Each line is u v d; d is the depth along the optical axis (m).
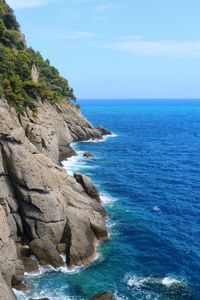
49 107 95.31
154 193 75.94
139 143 143.88
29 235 47.16
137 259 48.06
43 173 48.81
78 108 143.25
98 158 107.56
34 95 79.50
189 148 136.38
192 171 97.62
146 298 40.12
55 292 40.34
